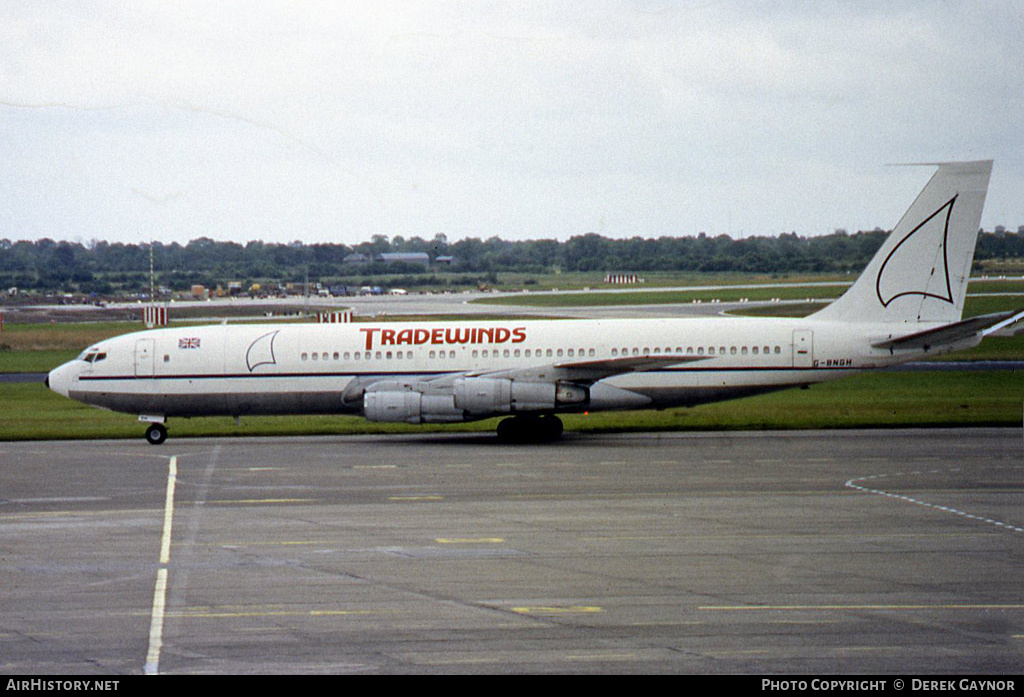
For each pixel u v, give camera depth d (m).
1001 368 178.00
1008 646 38.00
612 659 36.75
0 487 74.56
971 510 62.53
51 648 38.59
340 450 95.31
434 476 77.88
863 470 78.06
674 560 50.72
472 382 99.06
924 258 102.88
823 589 45.41
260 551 53.53
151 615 42.50
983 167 101.44
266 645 38.59
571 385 100.25
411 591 45.59
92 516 63.44
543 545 54.16
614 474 77.69
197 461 88.25
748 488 70.75
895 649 37.69
